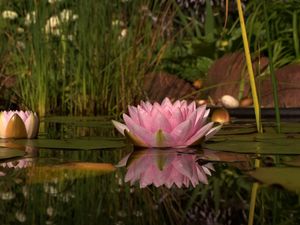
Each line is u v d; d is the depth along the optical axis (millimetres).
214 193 1127
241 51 4844
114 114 3961
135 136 1788
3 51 4383
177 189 1180
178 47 6008
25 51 4129
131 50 4160
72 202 1042
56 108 4273
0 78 4449
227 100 4262
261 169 1372
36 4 4016
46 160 1576
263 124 2715
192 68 5562
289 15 5004
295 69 4117
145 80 4590
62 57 4250
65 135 2312
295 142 1916
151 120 1786
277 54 4754
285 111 3541
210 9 5930
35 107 4055
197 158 1582
